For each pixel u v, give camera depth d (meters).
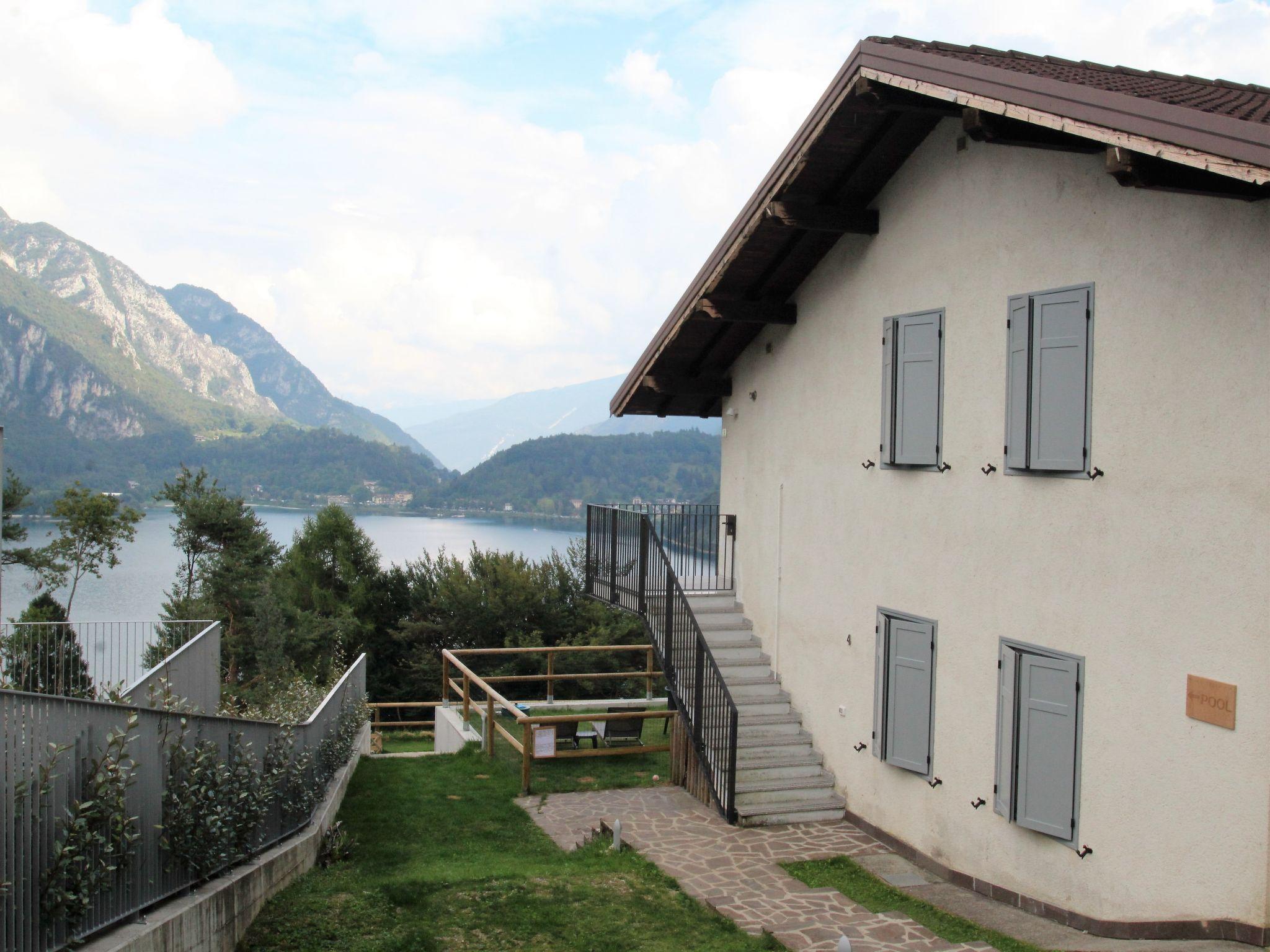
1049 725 8.35
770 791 11.37
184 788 7.05
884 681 10.51
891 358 10.45
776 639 12.84
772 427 13.04
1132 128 6.27
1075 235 8.17
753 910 8.48
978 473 9.27
